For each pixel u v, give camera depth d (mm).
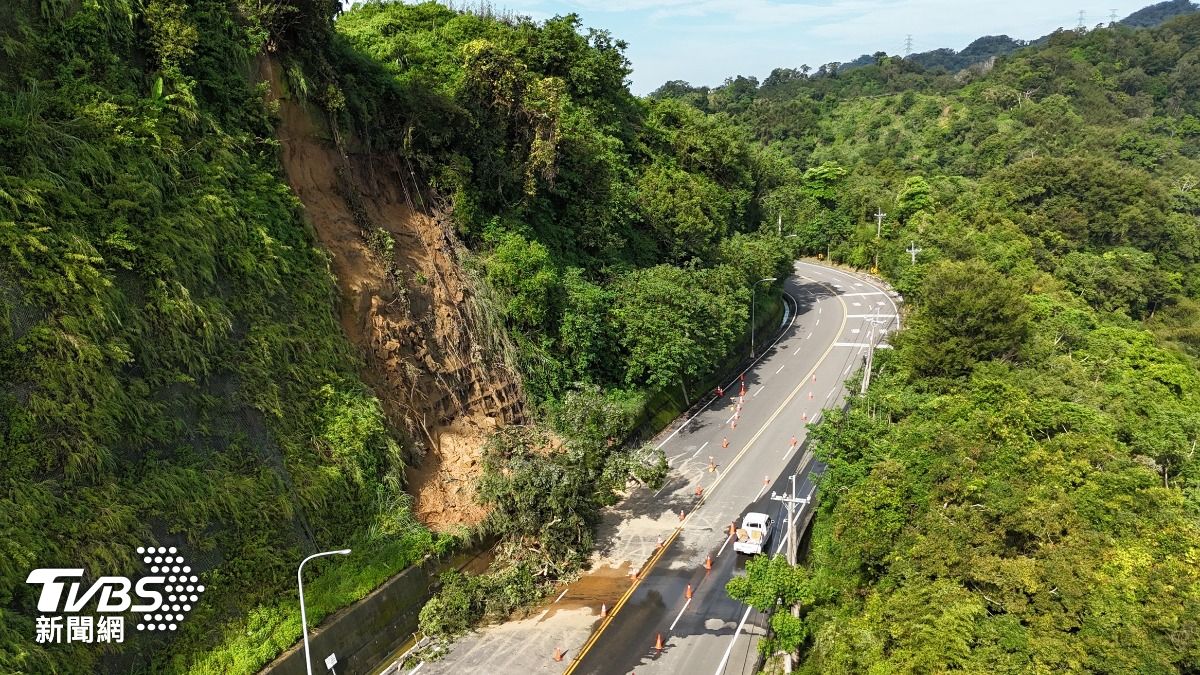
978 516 22328
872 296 72188
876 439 29672
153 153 22406
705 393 47469
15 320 17641
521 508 27125
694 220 51656
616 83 59969
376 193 34000
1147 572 19688
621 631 24672
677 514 32688
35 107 20062
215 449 21719
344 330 28719
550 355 37750
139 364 20219
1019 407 30109
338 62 33375
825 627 21109
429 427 30531
